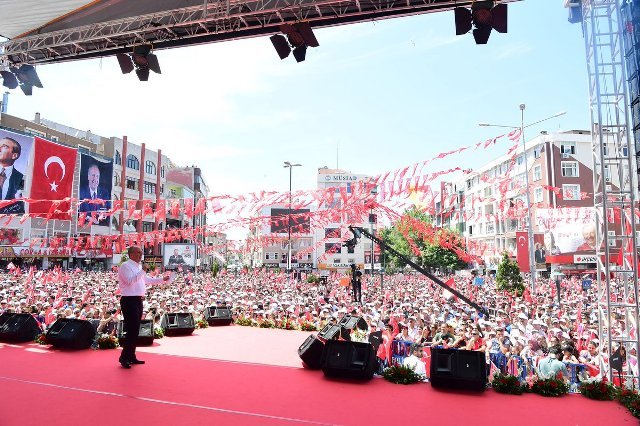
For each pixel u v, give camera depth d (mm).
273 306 17453
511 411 5625
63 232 48219
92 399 5422
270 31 10750
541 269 42438
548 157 47625
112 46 11938
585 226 30219
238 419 4977
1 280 27719
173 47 11602
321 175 74500
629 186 8031
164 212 19219
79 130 60719
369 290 29203
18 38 11961
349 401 5832
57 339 8312
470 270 61031
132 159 63438
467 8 9367
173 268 48844
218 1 10109
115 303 17750
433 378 6504
